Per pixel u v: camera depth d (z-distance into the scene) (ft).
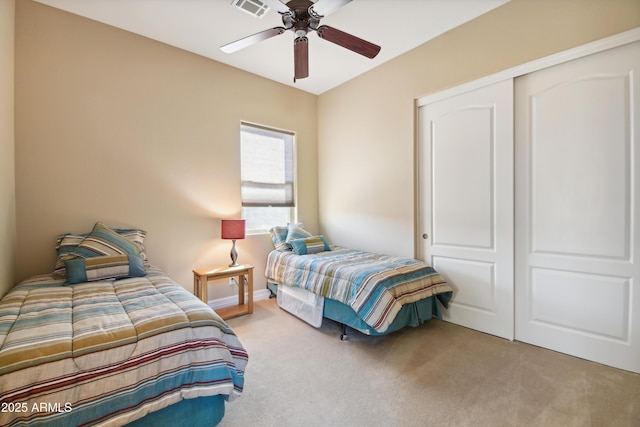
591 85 6.64
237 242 11.37
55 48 7.77
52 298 5.44
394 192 10.80
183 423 4.29
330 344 7.84
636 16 5.98
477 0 7.65
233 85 11.24
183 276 9.99
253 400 5.48
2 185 6.19
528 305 7.73
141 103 9.12
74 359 3.59
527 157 7.65
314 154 14.12
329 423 4.89
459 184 9.01
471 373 6.36
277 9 6.01
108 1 7.55
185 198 10.02
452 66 8.95
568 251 7.06
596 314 6.70
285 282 10.04
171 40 9.40
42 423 3.22
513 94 7.80
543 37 7.18
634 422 4.83
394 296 7.33
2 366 3.29
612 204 6.45
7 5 6.63
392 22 8.54
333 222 13.52
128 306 5.04
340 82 12.76
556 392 5.65
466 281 8.91
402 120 10.44
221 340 4.68
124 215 8.82
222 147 10.93
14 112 7.16
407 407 5.28
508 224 7.97
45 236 7.62
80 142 8.13
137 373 3.86
